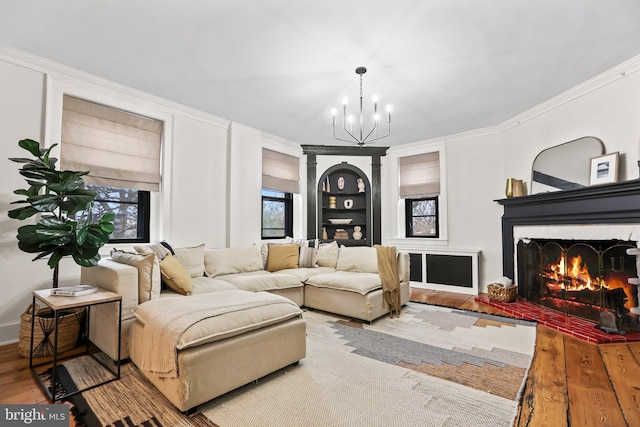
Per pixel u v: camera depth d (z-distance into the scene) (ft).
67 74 9.25
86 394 5.74
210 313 5.93
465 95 11.15
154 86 10.47
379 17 7.02
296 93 11.01
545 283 11.83
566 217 10.61
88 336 8.13
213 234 13.08
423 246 16.51
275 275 11.25
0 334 8.04
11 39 7.80
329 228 18.67
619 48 8.23
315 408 5.32
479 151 15.10
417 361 7.22
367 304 10.15
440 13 6.88
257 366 6.11
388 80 10.01
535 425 4.82
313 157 17.83
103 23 7.21
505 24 7.25
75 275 9.24
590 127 10.23
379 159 18.06
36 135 8.73
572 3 6.55
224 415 5.13
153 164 11.44
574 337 8.80
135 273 7.16
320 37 7.78
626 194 8.76
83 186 7.91
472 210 15.28
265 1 6.53
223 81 10.10
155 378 5.77
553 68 9.26
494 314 11.25
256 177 14.75
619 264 9.39
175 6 6.67
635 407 5.28
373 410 5.25
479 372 6.64
